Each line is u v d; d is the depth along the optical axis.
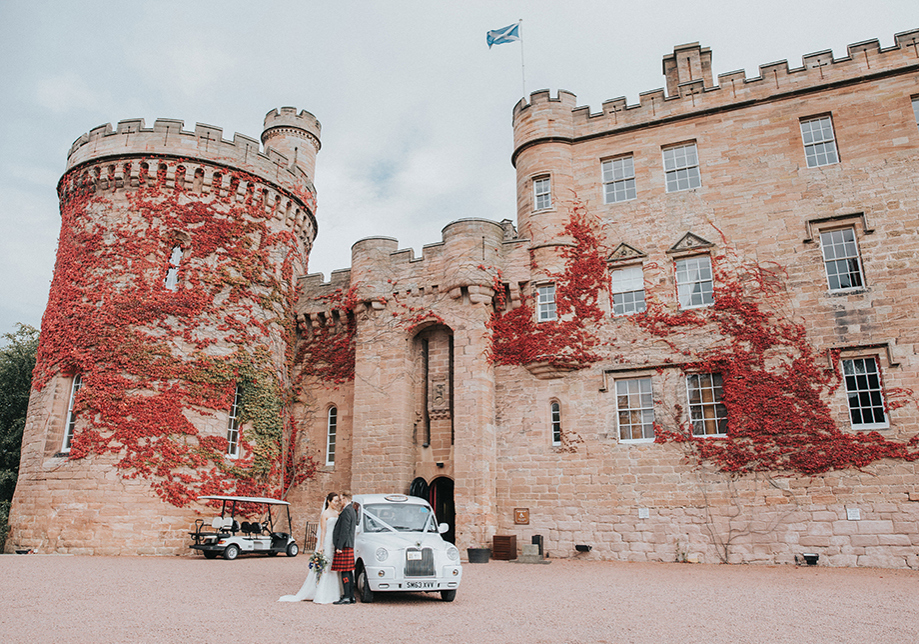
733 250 22.20
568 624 9.46
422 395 25.25
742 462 20.06
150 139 24.94
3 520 27.72
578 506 21.77
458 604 11.45
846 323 20.11
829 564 18.47
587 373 22.92
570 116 26.00
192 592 11.95
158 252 23.88
